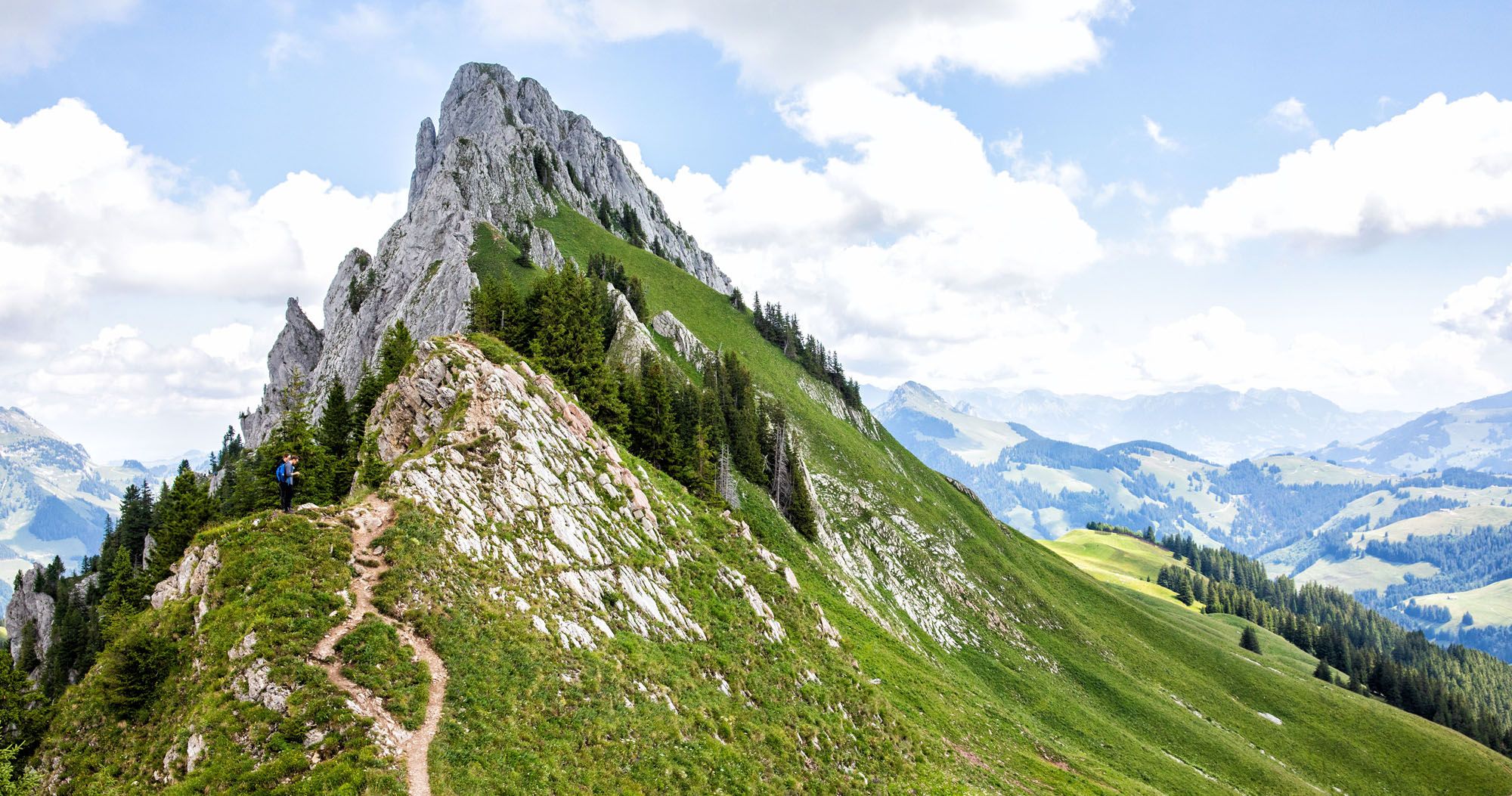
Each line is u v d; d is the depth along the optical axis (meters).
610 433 76.50
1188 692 118.19
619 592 43.16
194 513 74.19
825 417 156.75
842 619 73.56
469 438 45.56
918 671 69.56
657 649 41.31
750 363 161.38
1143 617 144.25
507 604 35.38
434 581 33.62
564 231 191.50
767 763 37.59
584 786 28.25
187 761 23.86
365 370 82.19
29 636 109.56
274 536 32.56
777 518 91.31
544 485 46.19
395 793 22.98
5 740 31.20
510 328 82.50
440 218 164.12
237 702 25.11
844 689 50.28
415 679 28.16
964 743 58.06
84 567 142.88
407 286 155.75
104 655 29.22
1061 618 122.56
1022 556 153.00
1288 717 122.00
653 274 191.75
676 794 31.09
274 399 177.38
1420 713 175.25
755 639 48.94
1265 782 92.38
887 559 112.69
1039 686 93.94
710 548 57.38
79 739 27.09
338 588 30.80
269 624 27.58
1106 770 69.75
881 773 43.72
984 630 107.44
